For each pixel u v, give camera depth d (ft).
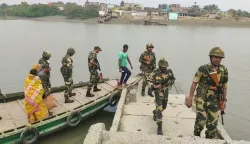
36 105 27.50
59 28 258.98
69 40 151.74
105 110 38.88
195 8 484.33
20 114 29.94
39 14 490.90
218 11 506.48
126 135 16.29
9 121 28.09
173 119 27.12
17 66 78.48
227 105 47.01
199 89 19.56
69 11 466.29
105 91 37.70
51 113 29.53
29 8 499.10
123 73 36.96
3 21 403.34
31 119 27.63
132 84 38.55
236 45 148.97
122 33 213.05
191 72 75.25
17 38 157.48
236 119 40.45
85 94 36.27
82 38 164.86
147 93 35.58
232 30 316.81
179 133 24.29
